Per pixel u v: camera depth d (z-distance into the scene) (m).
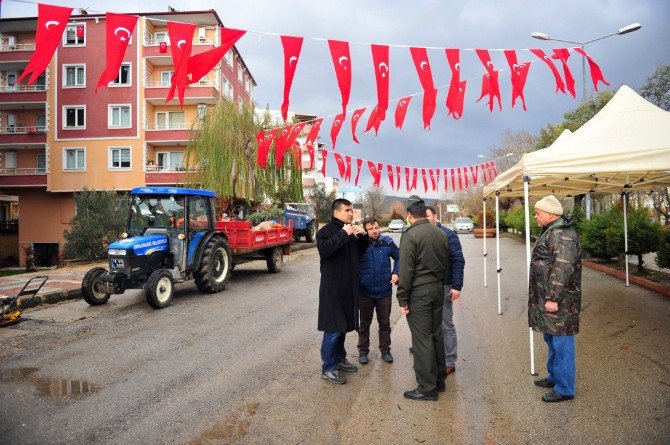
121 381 4.54
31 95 29.28
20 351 5.64
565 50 6.15
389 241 5.22
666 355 4.98
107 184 28.69
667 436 3.20
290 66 5.12
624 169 5.01
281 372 4.77
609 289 9.34
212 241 10.01
